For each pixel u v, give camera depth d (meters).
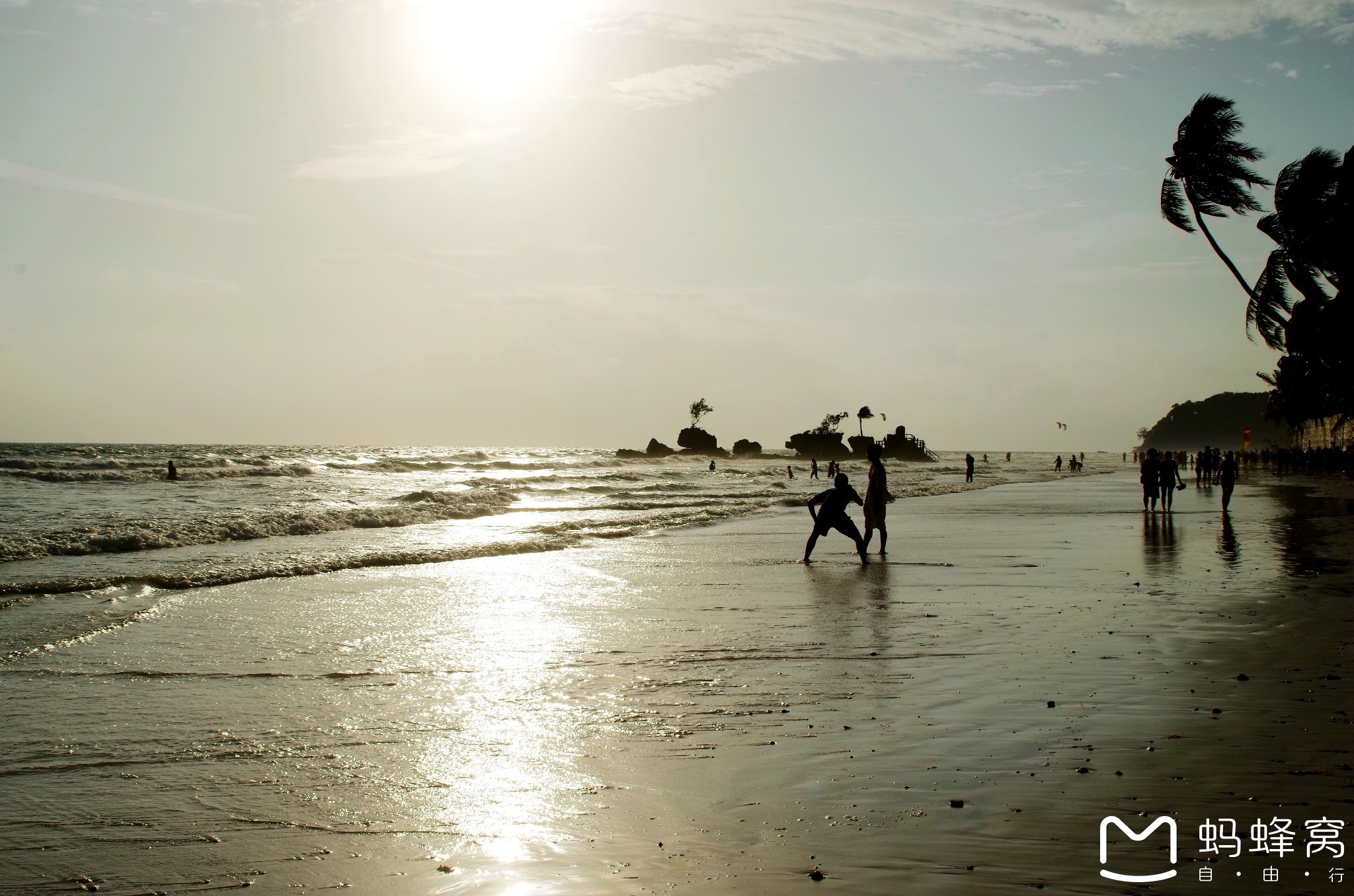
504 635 9.57
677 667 8.07
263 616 10.63
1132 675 7.38
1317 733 5.68
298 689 7.34
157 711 6.68
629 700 6.94
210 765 5.50
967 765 5.25
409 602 11.73
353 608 11.24
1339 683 6.96
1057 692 6.84
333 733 6.14
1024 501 37.69
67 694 7.16
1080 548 18.39
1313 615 10.02
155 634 9.54
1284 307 36.22
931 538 21.02
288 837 4.43
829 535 22.47
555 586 13.27
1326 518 25.41
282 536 21.39
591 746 5.81
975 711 6.39
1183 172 34.72
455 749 5.78
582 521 26.66
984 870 3.88
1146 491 28.64
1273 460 87.38
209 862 4.15
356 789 5.08
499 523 25.62
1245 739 5.60
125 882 3.96
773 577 14.34
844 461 146.62
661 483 59.16
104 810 4.78
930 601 11.65
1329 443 76.50
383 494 40.06
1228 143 33.69
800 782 5.05
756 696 6.99
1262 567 14.58
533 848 4.25
